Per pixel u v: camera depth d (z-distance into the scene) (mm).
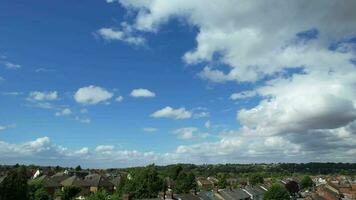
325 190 159250
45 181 135875
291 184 181375
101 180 149250
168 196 100938
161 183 122438
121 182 124375
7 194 77062
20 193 78812
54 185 136250
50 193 132750
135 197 115125
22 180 80688
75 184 138250
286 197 130500
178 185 156250
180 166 181000
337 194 170625
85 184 141000
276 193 130000
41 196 107625
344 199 170375
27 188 82188
